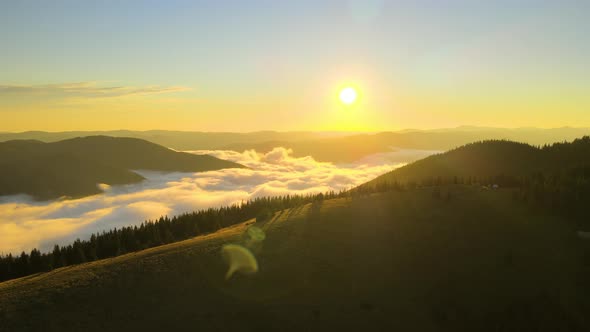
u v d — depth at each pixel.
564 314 48.44
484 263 58.03
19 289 53.38
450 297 51.94
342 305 49.81
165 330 44.25
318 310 48.62
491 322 48.12
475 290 52.88
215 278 54.53
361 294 52.03
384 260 59.62
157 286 52.28
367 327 46.53
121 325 44.72
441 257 59.94
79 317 45.75
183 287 52.28
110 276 55.12
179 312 47.22
